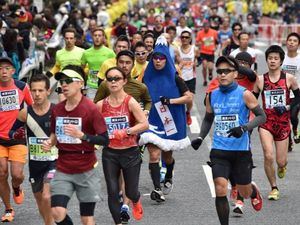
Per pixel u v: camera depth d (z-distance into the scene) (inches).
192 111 1195.9
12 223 605.6
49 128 551.2
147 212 634.2
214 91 556.1
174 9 3619.6
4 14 1286.9
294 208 647.8
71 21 1673.2
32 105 556.7
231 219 612.1
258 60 2105.1
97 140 487.2
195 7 3270.2
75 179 496.1
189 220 609.9
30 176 563.2
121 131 550.6
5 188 605.6
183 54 1157.1
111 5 2529.5
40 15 1459.2
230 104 547.8
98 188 502.3
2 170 596.4
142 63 770.2
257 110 545.3
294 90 681.0
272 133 679.7
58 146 496.1
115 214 547.5
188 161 845.2
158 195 661.3
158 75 674.2
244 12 3548.2
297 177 767.7
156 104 667.4
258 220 609.0
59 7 2058.3
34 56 1249.4
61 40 1615.4
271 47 682.8
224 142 547.2
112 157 554.9
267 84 679.1
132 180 557.3
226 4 3740.2
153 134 661.3
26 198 685.3
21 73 1115.9
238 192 615.5
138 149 563.8
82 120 490.6
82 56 906.1
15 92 599.8
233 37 1235.2
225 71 545.3
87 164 495.5
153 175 662.5
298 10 3430.1
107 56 896.9
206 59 1524.4
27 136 557.9
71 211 635.5
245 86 673.6
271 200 674.8
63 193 491.2
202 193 700.0
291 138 890.1
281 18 3789.4
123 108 553.9
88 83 904.9
